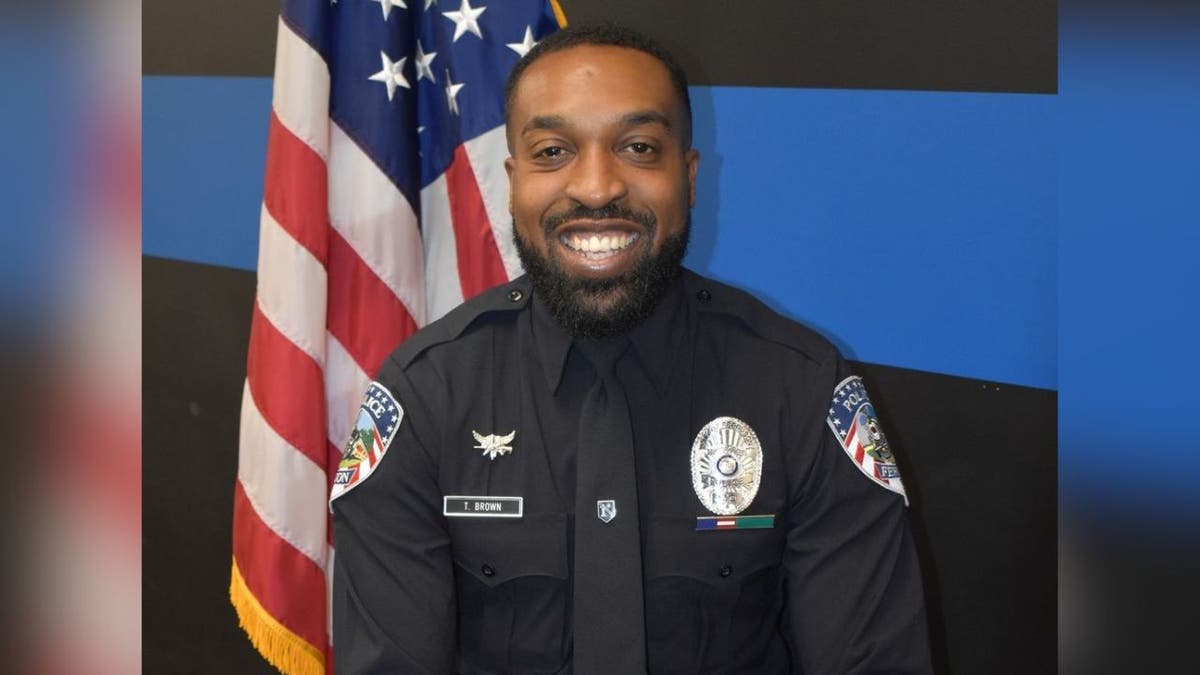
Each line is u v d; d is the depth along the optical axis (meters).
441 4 1.73
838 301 1.83
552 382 1.17
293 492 1.62
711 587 1.11
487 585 1.13
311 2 1.63
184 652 2.15
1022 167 1.73
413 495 1.16
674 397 1.17
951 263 1.77
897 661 1.08
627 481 1.11
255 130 2.06
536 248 1.14
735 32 1.83
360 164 1.67
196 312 2.11
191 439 2.13
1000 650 1.80
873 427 1.19
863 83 1.79
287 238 1.62
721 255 1.86
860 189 1.80
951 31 1.74
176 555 2.15
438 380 1.19
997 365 1.77
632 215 1.10
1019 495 1.78
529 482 1.14
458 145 1.71
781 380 1.18
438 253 1.76
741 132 1.84
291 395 1.62
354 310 1.67
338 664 1.15
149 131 2.11
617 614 1.08
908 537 1.15
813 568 1.12
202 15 2.07
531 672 1.12
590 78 1.10
